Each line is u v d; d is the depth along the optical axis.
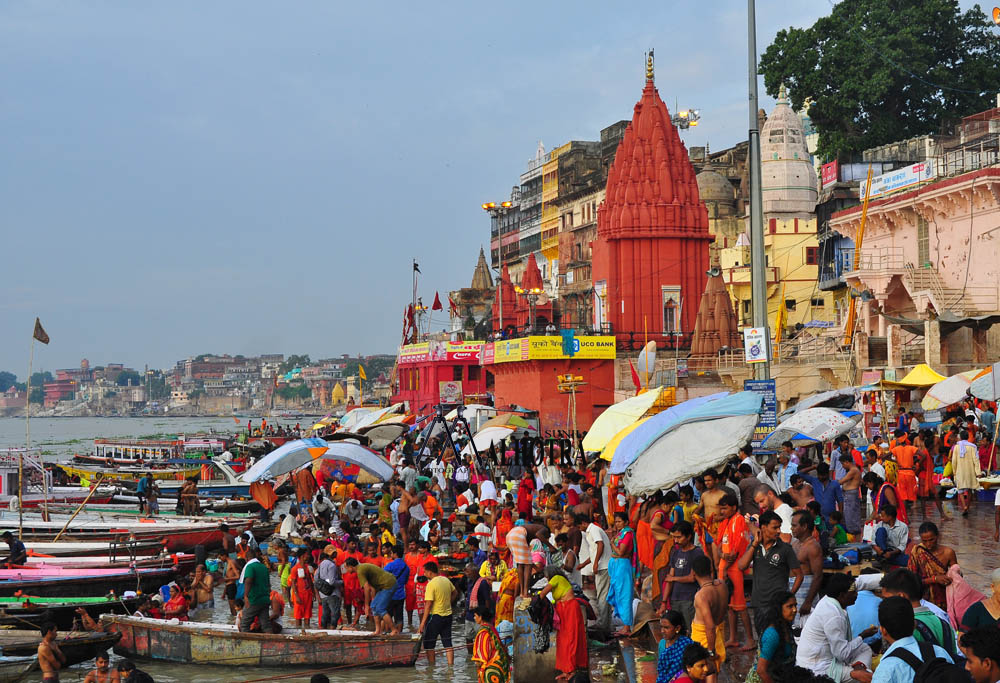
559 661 14.88
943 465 26.83
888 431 31.44
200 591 25.59
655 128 60.06
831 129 63.03
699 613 11.72
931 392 28.11
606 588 17.45
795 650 11.14
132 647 20.97
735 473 18.56
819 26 62.00
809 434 20.89
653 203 58.75
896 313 43.81
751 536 13.75
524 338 56.62
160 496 49.22
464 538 26.92
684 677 10.23
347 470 34.94
